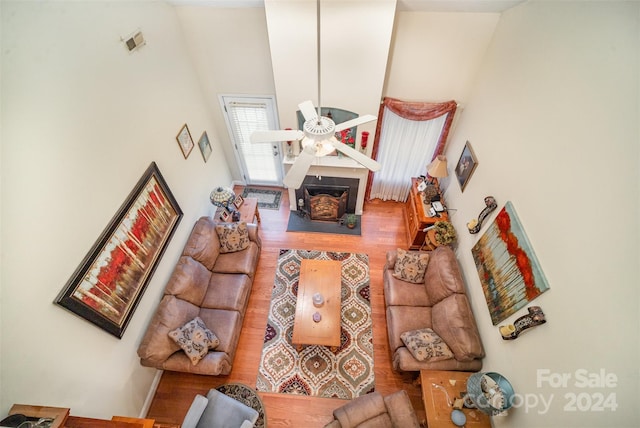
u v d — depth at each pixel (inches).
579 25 93.8
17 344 78.4
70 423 79.0
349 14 138.9
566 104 95.9
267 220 221.9
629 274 70.5
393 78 173.6
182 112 162.4
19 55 77.7
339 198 205.9
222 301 154.9
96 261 104.1
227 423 117.1
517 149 120.1
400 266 163.3
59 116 89.4
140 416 133.3
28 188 80.8
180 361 130.2
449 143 199.2
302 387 145.4
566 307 87.1
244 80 180.4
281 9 139.5
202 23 157.2
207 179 195.8
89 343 103.1
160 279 145.3
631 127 73.5
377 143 195.6
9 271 76.2
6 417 74.2
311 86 165.8
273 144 212.2
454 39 155.5
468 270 151.1
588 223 82.3
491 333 124.5
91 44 100.5
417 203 194.2
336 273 167.5
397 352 138.4
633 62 75.3
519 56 126.4
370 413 118.3
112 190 112.0
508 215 119.1
